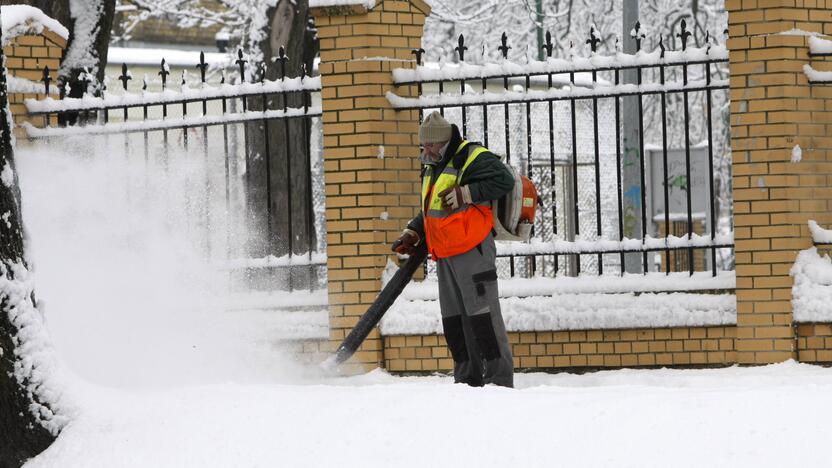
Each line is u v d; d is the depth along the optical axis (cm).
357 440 1681
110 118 5262
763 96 2822
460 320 2464
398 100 3041
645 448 1565
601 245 2944
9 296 1888
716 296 2888
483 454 1608
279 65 4881
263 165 4791
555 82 5584
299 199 4838
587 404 1720
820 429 1566
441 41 7462
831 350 2792
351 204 3044
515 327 2939
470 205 2378
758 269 2827
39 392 1881
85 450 1798
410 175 3081
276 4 4862
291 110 3141
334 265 3058
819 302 2778
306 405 1814
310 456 1659
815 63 2855
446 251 2395
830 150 2850
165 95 3312
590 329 2919
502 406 1741
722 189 7900
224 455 1698
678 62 2877
